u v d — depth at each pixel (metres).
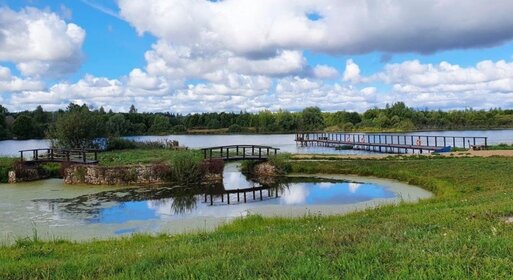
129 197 23.09
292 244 7.60
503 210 9.39
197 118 146.88
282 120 134.38
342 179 28.45
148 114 122.38
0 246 12.44
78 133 44.53
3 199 22.52
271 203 20.58
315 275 5.54
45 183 28.61
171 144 53.56
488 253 6.10
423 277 5.20
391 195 21.58
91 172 28.03
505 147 38.66
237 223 13.53
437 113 133.12
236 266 6.25
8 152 52.69
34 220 17.45
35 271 7.01
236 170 35.38
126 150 46.84
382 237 7.57
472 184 20.66
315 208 18.77
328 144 65.69
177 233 13.61
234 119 148.62
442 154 35.84
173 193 24.41
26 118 91.50
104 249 10.25
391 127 118.00
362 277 5.36
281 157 32.34
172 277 6.00
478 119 125.50
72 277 6.58
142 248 9.18
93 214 18.58
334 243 7.45
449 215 9.59
